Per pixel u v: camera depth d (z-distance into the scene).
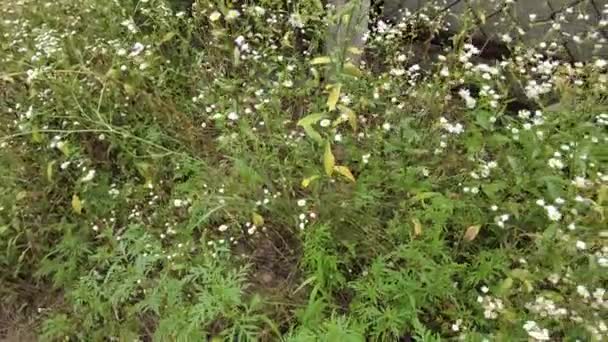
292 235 2.97
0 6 3.73
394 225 2.74
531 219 2.69
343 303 2.71
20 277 3.15
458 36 3.04
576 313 2.34
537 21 3.47
